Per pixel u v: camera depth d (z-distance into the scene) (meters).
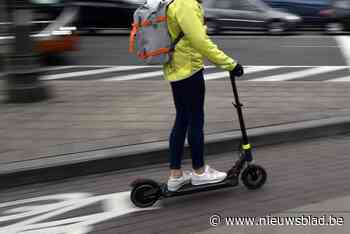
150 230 4.26
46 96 8.05
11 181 5.30
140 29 4.37
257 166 4.93
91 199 4.95
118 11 17.61
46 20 12.77
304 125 6.63
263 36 18.08
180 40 4.36
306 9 19.14
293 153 6.10
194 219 4.42
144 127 6.55
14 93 7.81
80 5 17.70
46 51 12.27
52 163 5.45
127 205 4.77
